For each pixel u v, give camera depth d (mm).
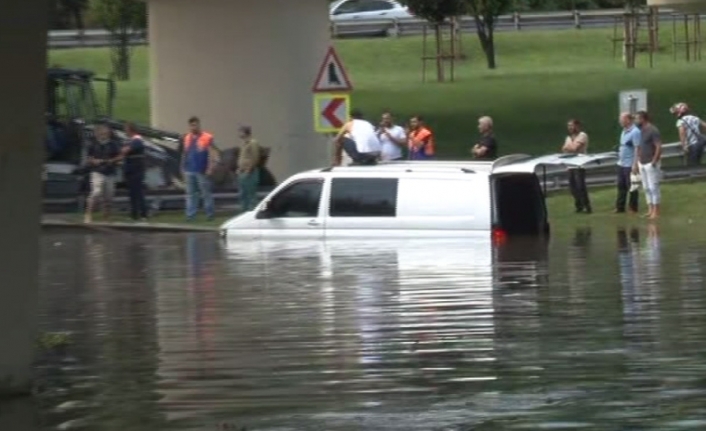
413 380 20766
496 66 112312
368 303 29609
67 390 20469
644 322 26062
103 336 25719
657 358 22188
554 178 60625
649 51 110188
